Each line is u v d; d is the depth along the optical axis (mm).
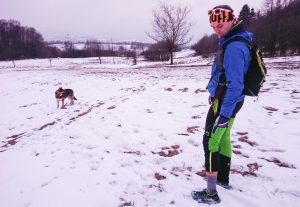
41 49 121062
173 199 3395
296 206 3090
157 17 34188
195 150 4855
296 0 47688
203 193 3289
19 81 19562
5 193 3893
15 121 9336
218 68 2889
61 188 3807
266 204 3146
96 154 4973
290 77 11914
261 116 6355
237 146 4863
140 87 12297
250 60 2715
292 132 5230
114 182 3914
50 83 17328
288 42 39688
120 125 6684
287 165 4090
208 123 3035
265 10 46156
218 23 2703
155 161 4559
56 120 8664
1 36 119500
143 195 3555
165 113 7379
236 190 3475
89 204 3387
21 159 5125
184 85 11547
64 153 5156
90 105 10172
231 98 2660
